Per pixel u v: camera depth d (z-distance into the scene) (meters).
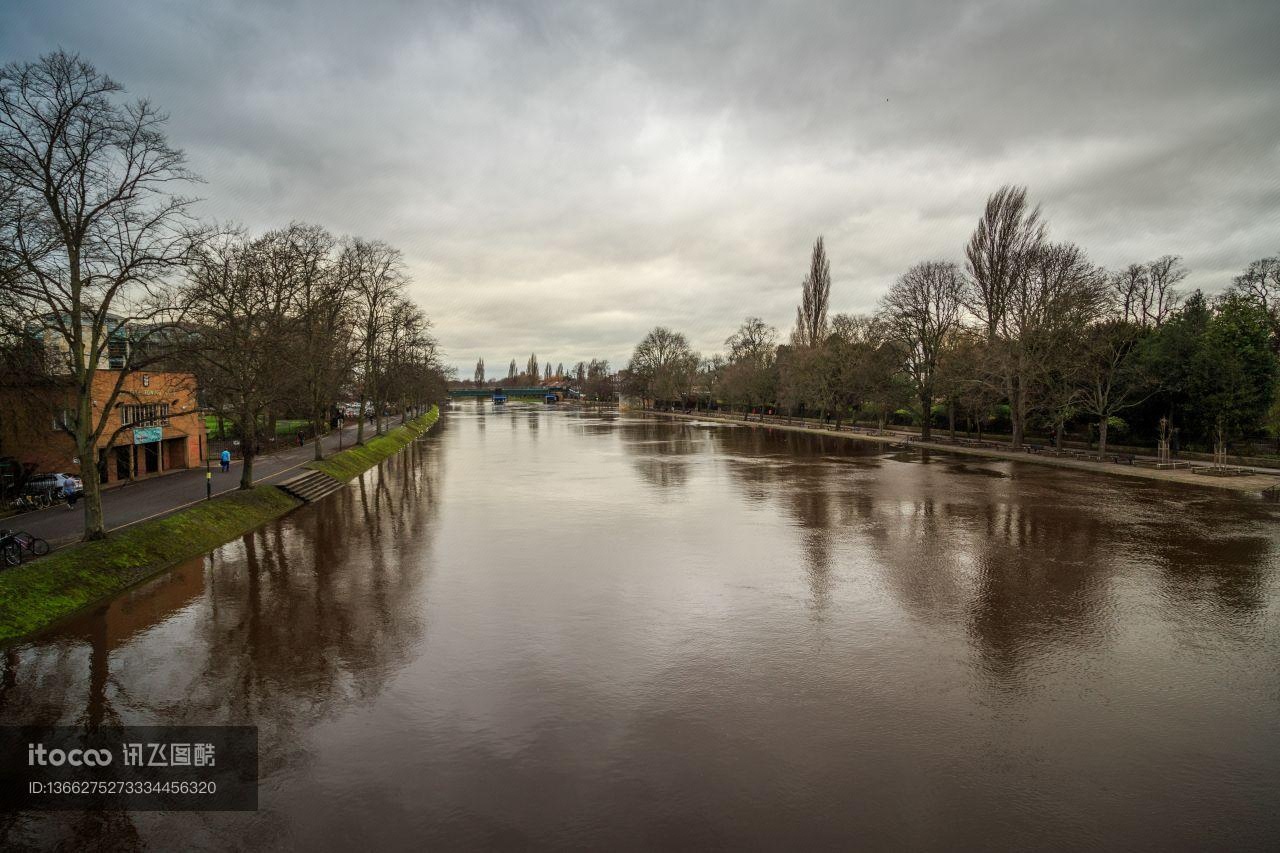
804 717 12.66
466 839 9.20
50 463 34.31
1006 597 19.59
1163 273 71.12
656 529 29.34
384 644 16.38
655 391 156.38
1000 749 11.52
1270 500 34.56
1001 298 57.41
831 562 23.58
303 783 10.60
